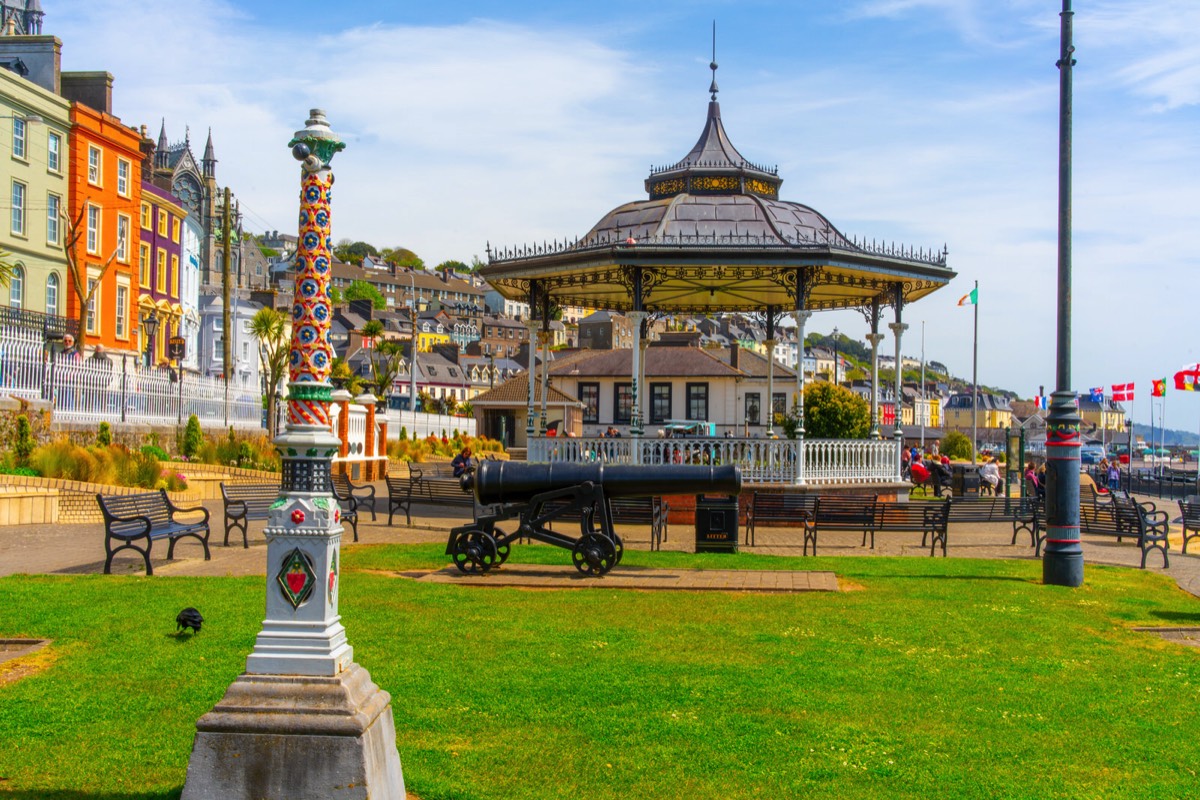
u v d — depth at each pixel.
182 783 6.49
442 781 6.58
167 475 24.17
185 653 9.44
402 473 36.91
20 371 23.88
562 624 11.10
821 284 27.11
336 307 153.12
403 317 178.25
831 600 12.82
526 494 14.57
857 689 8.83
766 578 14.30
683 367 56.81
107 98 50.25
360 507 24.45
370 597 12.38
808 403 49.75
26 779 6.54
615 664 9.45
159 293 56.72
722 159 27.36
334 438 6.15
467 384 125.69
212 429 32.12
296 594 5.90
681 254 23.83
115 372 27.36
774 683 8.91
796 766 6.99
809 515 19.00
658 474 14.42
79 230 46.72
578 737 7.48
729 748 7.30
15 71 47.34
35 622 10.55
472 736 7.47
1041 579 15.20
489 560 14.55
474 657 9.60
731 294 30.97
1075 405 14.89
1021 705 8.50
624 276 25.62
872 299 28.47
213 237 118.06
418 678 8.83
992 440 126.19
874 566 16.16
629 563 15.83
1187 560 18.73
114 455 23.16
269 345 38.59
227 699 5.74
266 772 5.60
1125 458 84.19
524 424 67.81
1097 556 19.25
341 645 6.01
